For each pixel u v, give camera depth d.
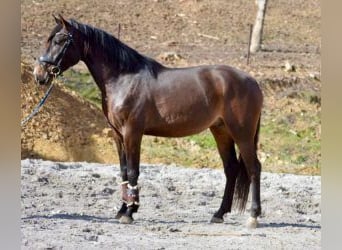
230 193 10.75
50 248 8.11
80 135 20.27
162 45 26.94
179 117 10.18
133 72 10.22
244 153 10.27
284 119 22.84
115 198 12.70
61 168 15.38
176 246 8.73
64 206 11.59
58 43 10.21
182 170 16.62
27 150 19.14
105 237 9.13
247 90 10.30
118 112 10.10
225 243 9.08
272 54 27.14
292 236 9.75
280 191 14.00
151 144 20.83
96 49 10.27
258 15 27.58
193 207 12.26
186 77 10.31
